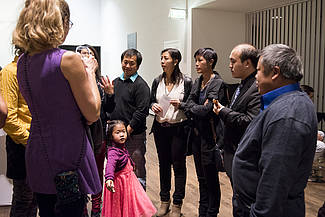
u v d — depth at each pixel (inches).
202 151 108.3
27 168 55.7
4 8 416.5
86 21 532.7
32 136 54.5
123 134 105.3
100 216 116.0
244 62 87.6
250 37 308.0
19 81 54.1
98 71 116.6
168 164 126.3
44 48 51.5
